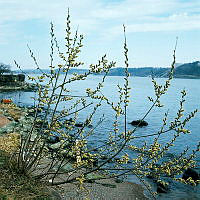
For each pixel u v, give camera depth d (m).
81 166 6.09
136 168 5.37
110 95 77.44
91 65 5.68
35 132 14.37
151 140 22.27
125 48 5.01
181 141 22.98
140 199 10.91
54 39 5.71
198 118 40.59
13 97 56.03
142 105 58.22
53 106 41.31
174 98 79.44
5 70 79.25
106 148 6.91
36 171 7.72
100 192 10.17
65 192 7.97
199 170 14.43
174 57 4.91
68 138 6.22
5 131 15.62
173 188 12.97
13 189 5.23
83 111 40.00
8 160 6.67
